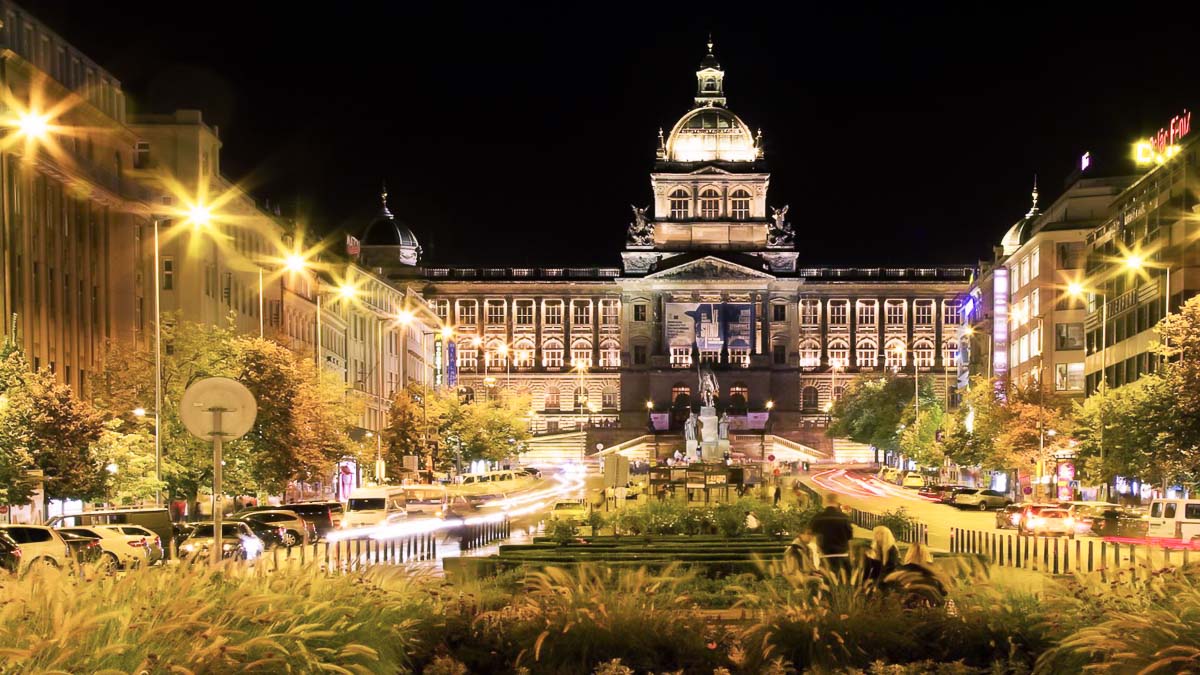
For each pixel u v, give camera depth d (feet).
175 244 321.93
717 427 620.08
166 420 251.80
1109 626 54.24
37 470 196.13
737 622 65.77
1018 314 509.76
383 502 269.64
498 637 62.28
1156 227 341.62
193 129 330.34
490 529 217.36
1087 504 258.78
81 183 266.98
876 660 60.80
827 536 102.06
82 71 290.15
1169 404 246.06
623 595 64.54
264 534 205.98
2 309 232.12
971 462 441.27
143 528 169.89
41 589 50.11
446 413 508.94
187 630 49.19
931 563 75.72
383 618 59.82
